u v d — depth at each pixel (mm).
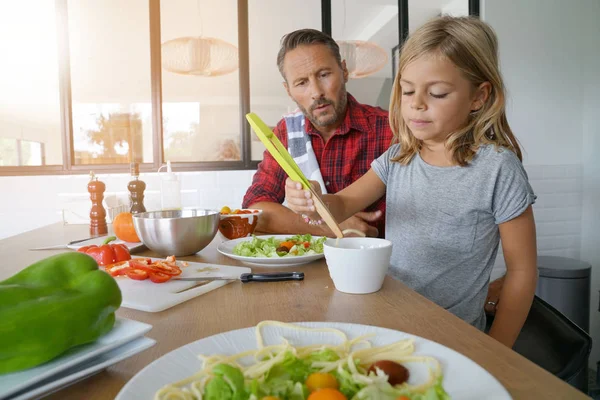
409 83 923
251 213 1200
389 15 2531
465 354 425
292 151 1647
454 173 994
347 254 633
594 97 2561
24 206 2293
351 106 1618
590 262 2617
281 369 368
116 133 2449
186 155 2506
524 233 918
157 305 592
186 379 353
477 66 911
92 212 1469
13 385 342
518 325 892
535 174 2609
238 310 590
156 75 2436
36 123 2385
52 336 371
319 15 2547
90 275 431
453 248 988
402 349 400
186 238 931
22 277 419
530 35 2535
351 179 1602
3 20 2322
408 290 669
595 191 2580
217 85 2512
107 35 2428
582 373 875
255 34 2539
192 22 2475
